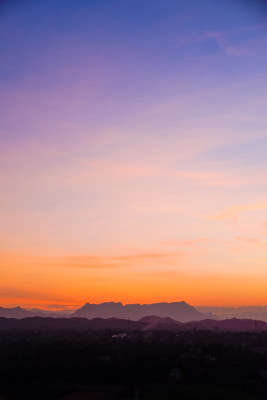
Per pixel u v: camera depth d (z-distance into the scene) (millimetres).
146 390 51781
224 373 61031
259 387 53938
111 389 52500
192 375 59750
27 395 48594
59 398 48062
